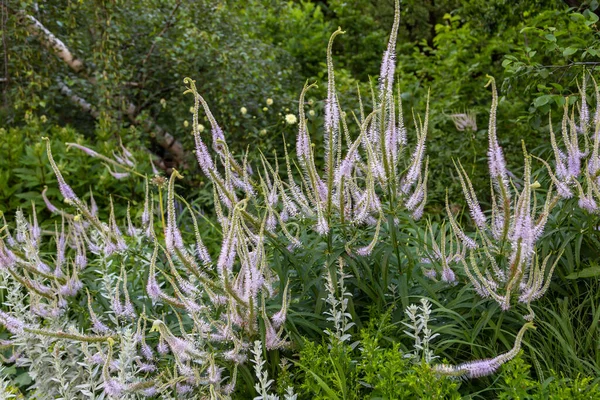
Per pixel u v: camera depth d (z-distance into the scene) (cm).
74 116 780
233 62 676
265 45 787
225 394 287
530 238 269
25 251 366
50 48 691
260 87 688
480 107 673
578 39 483
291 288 326
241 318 282
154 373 308
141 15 710
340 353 281
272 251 327
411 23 1398
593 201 310
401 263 341
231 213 298
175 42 696
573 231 330
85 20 709
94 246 370
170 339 268
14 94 668
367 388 288
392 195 316
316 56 1052
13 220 544
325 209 300
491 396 286
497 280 291
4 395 292
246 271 265
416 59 962
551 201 323
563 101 434
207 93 683
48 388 319
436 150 606
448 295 322
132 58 721
